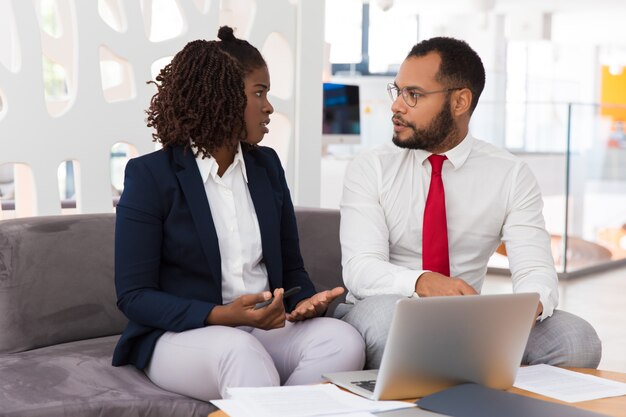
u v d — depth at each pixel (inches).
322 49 136.6
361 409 59.1
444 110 89.0
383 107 294.2
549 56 588.7
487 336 63.5
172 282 80.4
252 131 86.8
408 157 93.7
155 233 78.3
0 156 98.0
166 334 77.8
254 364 71.7
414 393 62.7
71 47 137.5
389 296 82.8
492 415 57.7
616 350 165.5
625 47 619.5
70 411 71.8
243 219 83.7
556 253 252.2
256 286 84.1
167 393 77.1
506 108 253.8
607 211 267.7
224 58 80.6
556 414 58.0
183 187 79.1
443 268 90.2
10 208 137.9
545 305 82.3
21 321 87.3
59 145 103.0
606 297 222.7
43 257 89.7
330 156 254.4
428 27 479.5
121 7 109.7
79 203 106.0
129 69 110.7
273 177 88.4
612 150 265.9
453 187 92.5
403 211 92.8
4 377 78.0
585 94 616.7
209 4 120.1
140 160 79.9
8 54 121.3
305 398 61.2
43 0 426.9
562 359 80.4
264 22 128.0
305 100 134.4
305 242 108.3
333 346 76.8
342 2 481.4
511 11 447.5
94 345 90.0
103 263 94.4
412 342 60.2
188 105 79.8
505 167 93.3
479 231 93.4
